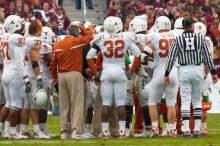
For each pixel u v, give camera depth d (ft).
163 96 104.88
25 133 101.91
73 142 93.30
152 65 101.55
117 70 98.78
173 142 92.79
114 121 102.17
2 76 101.14
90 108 104.78
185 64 98.02
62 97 100.01
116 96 99.19
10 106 101.76
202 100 104.99
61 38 104.88
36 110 101.30
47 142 93.66
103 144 90.43
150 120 102.99
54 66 100.94
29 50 100.32
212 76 99.45
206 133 105.19
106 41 98.99
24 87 99.81
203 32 106.11
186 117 98.37
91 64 99.14
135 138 98.99
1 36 101.91
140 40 105.09
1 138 100.48
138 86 102.68
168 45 100.53
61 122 100.22
